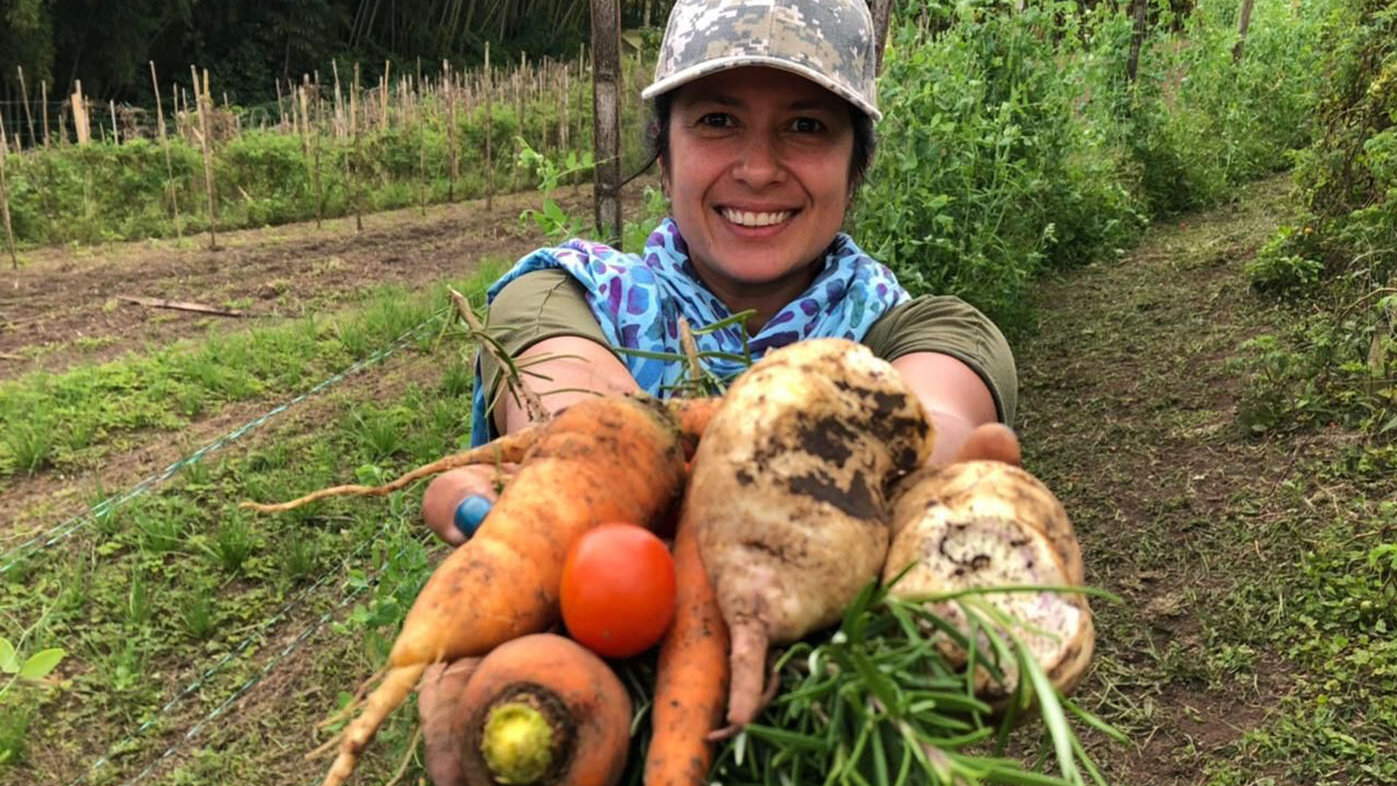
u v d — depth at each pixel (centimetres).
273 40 3164
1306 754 361
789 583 117
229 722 449
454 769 113
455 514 144
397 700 119
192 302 1083
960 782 104
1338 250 710
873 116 210
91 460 679
